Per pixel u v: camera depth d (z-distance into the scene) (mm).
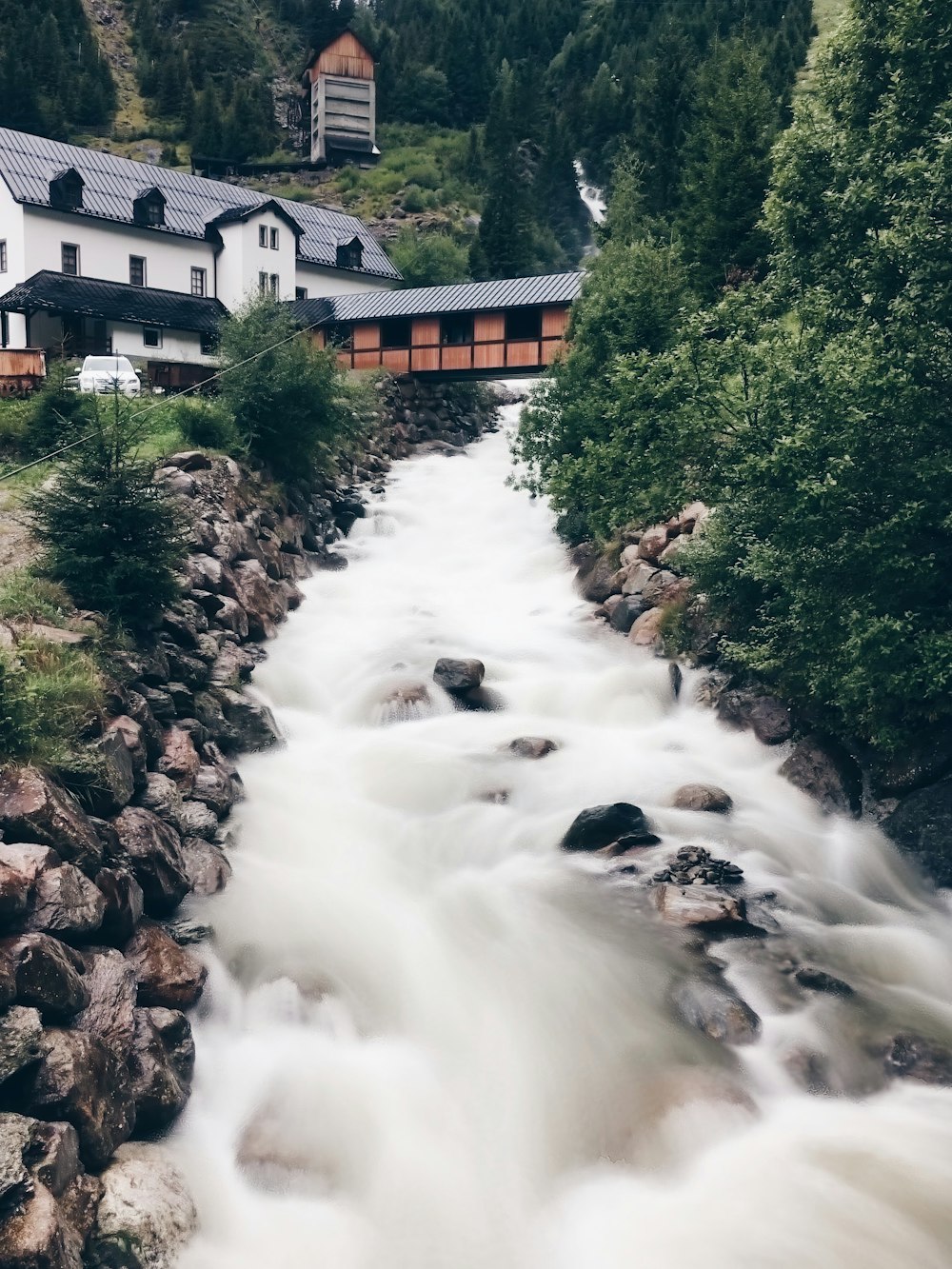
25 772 11609
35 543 19875
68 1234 8398
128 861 12641
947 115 17531
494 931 14086
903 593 16484
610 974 13219
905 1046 12219
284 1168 10312
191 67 144500
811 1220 9922
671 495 20203
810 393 16516
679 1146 10758
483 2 164875
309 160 111812
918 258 16812
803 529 16141
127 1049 10406
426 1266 9547
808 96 24688
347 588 28391
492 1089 11516
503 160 80625
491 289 48281
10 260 51250
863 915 15375
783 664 19250
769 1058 11977
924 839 16703
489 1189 10328
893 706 17688
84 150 57125
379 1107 11117
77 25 143625
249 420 30625
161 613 18484
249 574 24391
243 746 18391
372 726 20578
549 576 29453
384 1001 12617
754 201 37281
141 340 50438
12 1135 8555
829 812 17844
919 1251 9609
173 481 25172
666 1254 9609
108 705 14852
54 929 10383
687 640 22688
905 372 15898
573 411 28641
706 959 13609
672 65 49688
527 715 21188
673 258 31422
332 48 109938
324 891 14633
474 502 36250
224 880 14227
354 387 37312
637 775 18484
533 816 17328
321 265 62438
